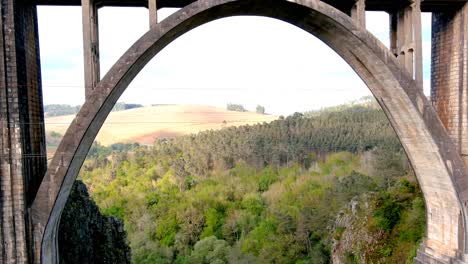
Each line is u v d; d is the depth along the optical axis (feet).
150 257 153.99
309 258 138.72
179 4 49.70
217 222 185.06
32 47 48.47
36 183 47.57
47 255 46.73
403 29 53.47
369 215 87.97
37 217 43.75
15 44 42.27
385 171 140.77
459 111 52.42
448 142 51.34
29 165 45.32
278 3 48.96
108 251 83.61
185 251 169.78
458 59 52.42
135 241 163.94
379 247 80.23
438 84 56.75
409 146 58.08
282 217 157.89
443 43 55.36
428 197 59.36
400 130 57.82
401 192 86.53
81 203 77.87
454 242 53.93
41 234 43.86
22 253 42.80
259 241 156.97
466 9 51.08
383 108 58.13
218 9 48.19
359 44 50.67
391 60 49.88
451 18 53.42
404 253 75.15
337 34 52.06
